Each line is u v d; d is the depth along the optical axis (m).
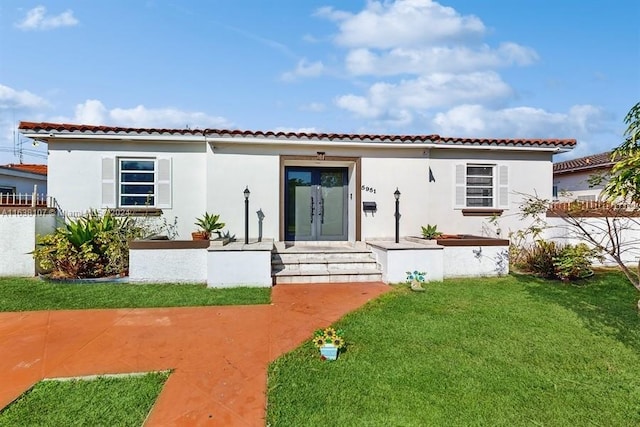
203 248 7.62
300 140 9.03
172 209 9.44
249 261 7.33
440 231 10.34
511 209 10.61
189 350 4.28
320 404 3.10
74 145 9.05
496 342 4.41
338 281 7.78
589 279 7.82
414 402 3.12
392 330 4.80
